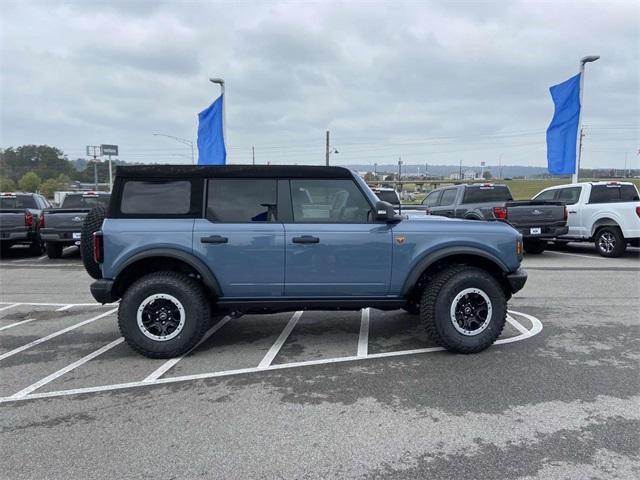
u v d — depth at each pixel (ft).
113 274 15.26
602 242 39.22
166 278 15.42
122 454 9.86
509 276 16.19
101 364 15.28
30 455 9.86
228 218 15.60
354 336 18.08
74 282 30.60
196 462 9.53
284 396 12.65
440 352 16.07
